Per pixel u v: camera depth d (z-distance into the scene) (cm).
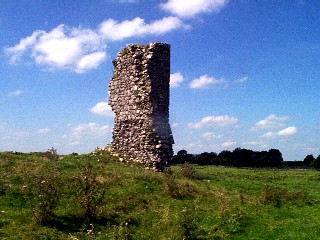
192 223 1977
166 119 3478
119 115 3519
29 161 2730
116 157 3331
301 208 2605
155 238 1886
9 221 1797
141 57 3456
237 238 1928
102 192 2286
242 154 8206
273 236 1953
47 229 1777
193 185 2797
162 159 3284
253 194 3067
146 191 2475
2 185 2148
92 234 1812
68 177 2408
